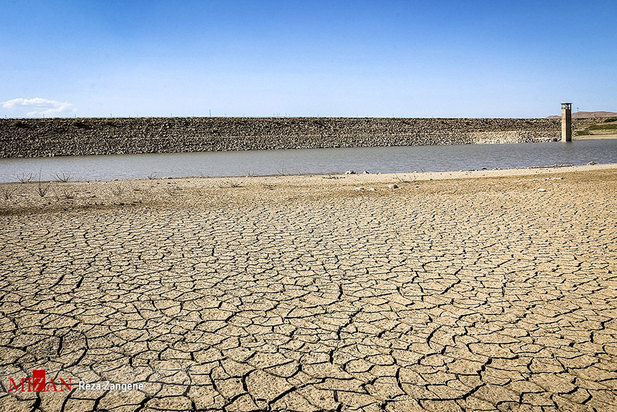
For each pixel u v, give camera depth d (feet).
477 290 15.92
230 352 11.50
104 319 13.35
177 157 121.80
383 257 20.01
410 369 10.74
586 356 11.34
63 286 16.07
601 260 19.30
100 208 34.14
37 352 11.34
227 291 15.78
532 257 19.92
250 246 21.93
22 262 18.89
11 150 126.41
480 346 11.87
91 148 137.59
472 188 45.73
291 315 13.78
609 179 50.47
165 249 21.27
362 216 30.32
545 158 104.94
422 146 184.96
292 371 10.62
